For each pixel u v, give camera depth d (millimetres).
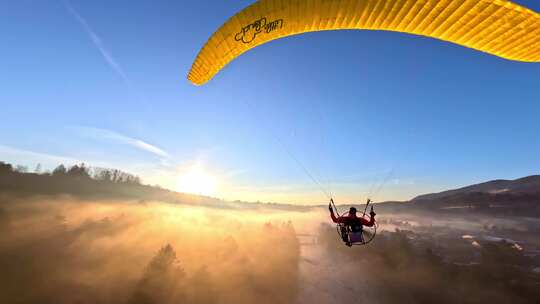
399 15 5207
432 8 4668
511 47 4406
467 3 4203
